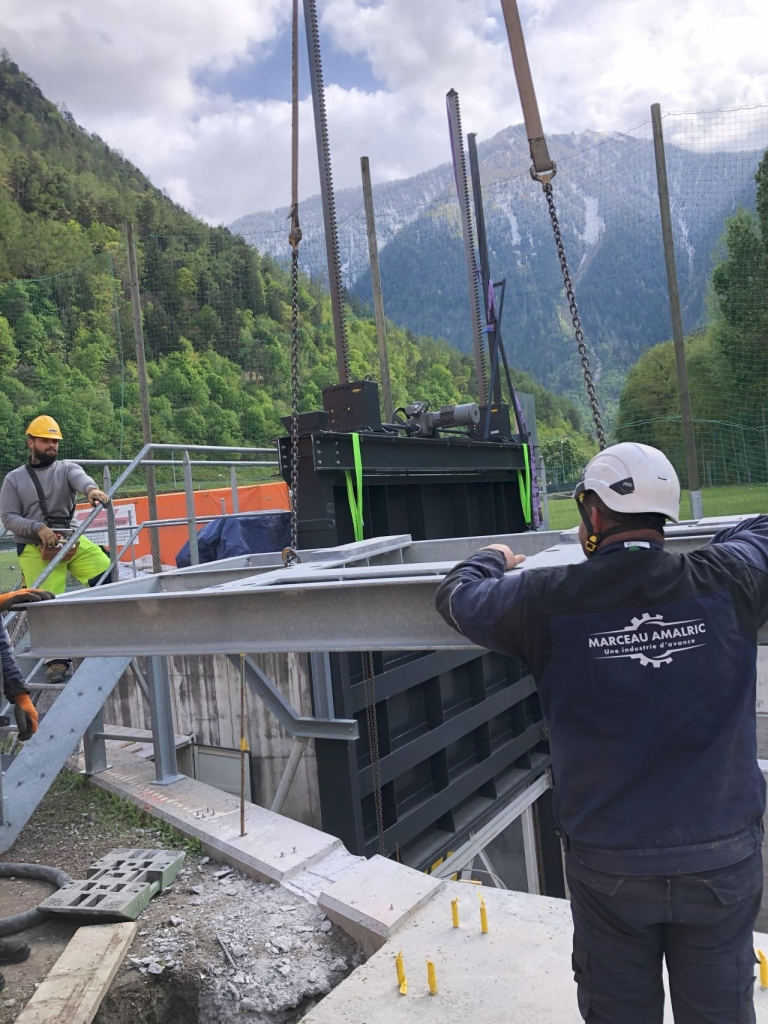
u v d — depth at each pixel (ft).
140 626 10.00
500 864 27.27
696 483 47.47
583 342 9.66
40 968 11.11
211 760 20.74
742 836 5.39
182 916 12.34
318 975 10.96
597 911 5.64
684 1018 5.57
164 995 11.01
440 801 21.91
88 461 20.88
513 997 9.43
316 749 18.31
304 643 8.84
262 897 12.87
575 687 5.63
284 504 49.32
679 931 5.55
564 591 5.74
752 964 5.54
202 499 46.98
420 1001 9.50
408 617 8.29
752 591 5.70
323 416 17.88
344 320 21.15
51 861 14.48
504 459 27.96
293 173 12.73
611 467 5.86
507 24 10.35
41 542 19.04
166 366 120.47
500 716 26.35
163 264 131.03
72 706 16.39
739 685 5.55
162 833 15.31
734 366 98.78
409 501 23.73
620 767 5.45
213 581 13.52
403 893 11.94
